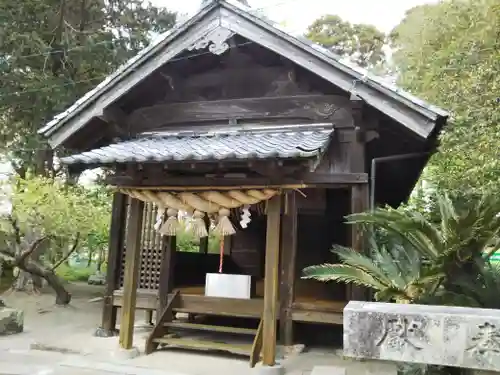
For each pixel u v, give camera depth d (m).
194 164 5.79
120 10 13.72
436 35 13.11
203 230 6.29
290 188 5.85
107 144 8.19
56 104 11.69
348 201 9.37
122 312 6.30
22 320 7.78
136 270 6.45
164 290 7.52
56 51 12.11
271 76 7.68
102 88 7.23
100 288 14.53
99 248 16.77
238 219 7.02
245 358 6.23
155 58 7.10
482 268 5.12
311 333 7.55
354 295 6.57
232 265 10.27
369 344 3.27
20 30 11.88
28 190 9.89
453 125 8.52
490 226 4.96
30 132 12.37
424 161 8.30
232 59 7.76
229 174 6.05
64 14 12.77
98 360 5.98
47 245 12.61
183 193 6.26
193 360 6.07
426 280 5.04
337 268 5.26
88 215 10.63
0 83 11.50
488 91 8.69
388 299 5.10
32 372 5.48
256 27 6.69
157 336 6.65
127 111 8.12
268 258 5.89
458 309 3.35
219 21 6.80
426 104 5.98
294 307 6.88
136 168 6.18
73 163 5.95
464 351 3.08
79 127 7.35
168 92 8.09
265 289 5.87
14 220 10.09
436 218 6.17
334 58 6.34
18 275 12.70
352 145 6.98
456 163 9.27
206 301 7.16
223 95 7.88
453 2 12.84
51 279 10.55
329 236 9.39
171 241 7.70
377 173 9.63
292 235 7.04
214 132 7.55
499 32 9.52
